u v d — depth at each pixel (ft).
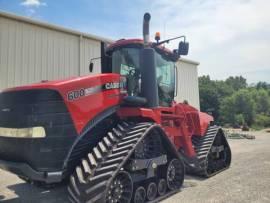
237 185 18.93
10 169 13.05
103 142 13.65
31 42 32.09
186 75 54.90
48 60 33.40
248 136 59.47
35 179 12.14
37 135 12.05
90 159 12.87
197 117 22.38
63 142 12.25
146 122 15.81
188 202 15.31
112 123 14.98
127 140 13.79
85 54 36.91
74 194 12.22
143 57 15.88
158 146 16.14
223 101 167.32
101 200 11.68
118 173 12.72
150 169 14.87
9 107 12.93
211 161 22.54
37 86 12.60
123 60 17.62
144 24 15.79
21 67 31.12
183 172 17.49
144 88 15.85
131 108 15.16
